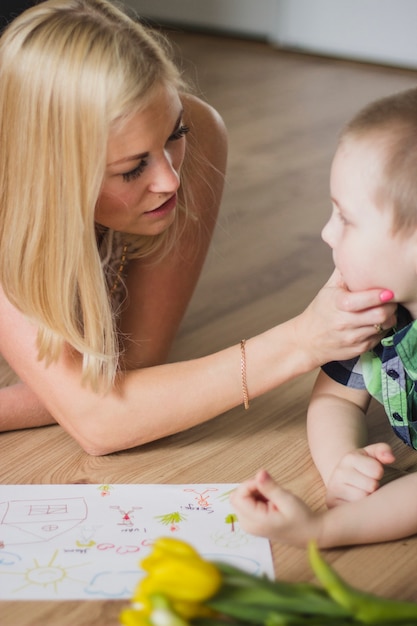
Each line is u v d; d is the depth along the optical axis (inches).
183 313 64.6
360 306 49.1
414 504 49.3
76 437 57.1
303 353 53.4
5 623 43.4
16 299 53.6
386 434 60.9
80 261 51.6
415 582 47.2
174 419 55.4
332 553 48.9
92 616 43.9
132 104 48.1
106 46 48.9
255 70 156.3
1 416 60.2
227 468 56.6
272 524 46.8
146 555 47.6
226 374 54.5
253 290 82.1
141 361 62.4
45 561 47.2
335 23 163.3
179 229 61.4
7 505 52.2
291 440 59.9
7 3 119.8
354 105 139.2
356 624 36.5
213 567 35.6
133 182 50.6
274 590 36.9
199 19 176.9
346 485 50.7
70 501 52.6
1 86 50.9
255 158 116.9
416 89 49.9
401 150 46.8
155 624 34.3
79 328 55.8
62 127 49.3
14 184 51.6
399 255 48.2
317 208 101.7
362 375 55.6
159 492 53.7
